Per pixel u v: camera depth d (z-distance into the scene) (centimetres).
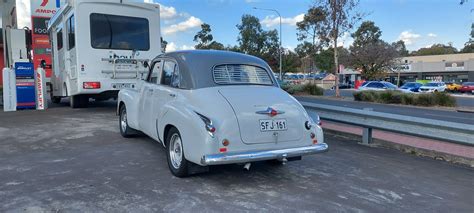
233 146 483
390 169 621
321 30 3069
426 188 529
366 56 5619
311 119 557
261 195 479
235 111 495
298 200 465
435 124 672
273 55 6462
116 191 482
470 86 4778
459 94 4675
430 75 7481
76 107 1332
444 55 7569
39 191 477
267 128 504
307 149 528
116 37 1174
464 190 525
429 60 7744
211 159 468
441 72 7319
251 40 6531
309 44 4006
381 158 695
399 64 5975
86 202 443
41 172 557
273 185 520
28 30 1684
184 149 506
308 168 611
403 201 475
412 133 711
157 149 710
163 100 597
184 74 565
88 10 1132
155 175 552
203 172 561
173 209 427
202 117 484
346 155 710
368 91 2567
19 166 587
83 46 1129
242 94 532
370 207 450
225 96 520
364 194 495
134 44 1204
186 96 539
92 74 1145
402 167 636
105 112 1241
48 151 687
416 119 700
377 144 811
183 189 493
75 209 422
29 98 1338
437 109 2031
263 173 575
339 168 617
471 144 632
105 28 1157
